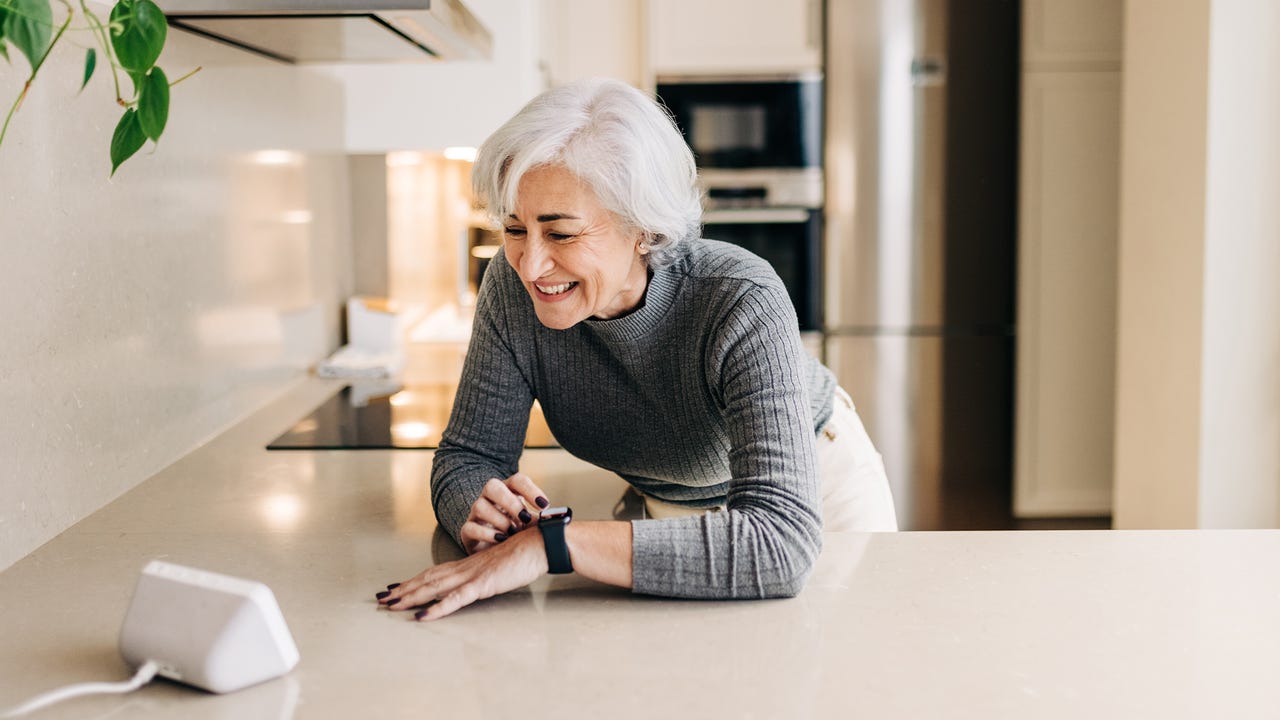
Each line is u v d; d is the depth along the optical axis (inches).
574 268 44.3
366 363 99.0
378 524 52.7
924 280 150.9
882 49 147.9
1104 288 150.5
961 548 47.1
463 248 135.6
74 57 54.3
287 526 52.4
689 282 48.6
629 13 155.9
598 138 42.8
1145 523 133.0
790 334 46.4
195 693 34.3
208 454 67.9
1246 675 34.9
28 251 49.8
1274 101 115.0
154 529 51.9
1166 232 125.2
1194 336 119.4
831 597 41.7
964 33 147.1
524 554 41.6
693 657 36.5
